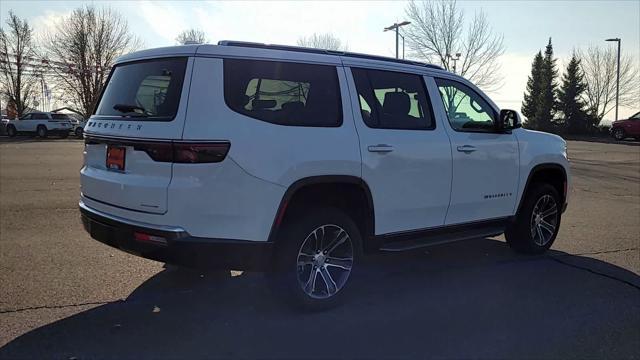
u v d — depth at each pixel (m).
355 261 4.66
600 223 8.47
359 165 4.51
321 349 3.83
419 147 4.95
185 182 3.86
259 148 4.01
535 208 6.30
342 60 4.70
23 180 12.21
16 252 6.09
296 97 4.36
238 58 4.15
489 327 4.24
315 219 4.36
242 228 4.00
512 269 5.82
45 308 4.49
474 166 5.46
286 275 4.29
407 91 5.09
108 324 4.21
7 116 50.19
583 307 4.69
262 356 3.71
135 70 4.44
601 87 53.75
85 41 48.94
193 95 3.94
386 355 3.74
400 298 4.88
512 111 5.75
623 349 3.88
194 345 3.87
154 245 3.96
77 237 6.80
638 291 5.14
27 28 50.28
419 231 5.12
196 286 5.10
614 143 33.69
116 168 4.26
